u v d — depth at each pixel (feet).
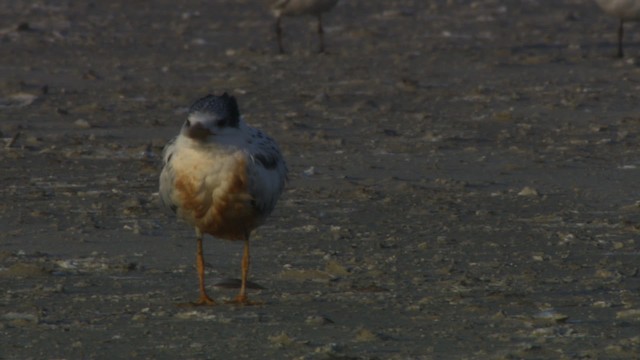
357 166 59.21
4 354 30.14
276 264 40.73
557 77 91.30
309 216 48.19
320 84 88.69
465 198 52.03
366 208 49.83
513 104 78.95
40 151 62.95
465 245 43.39
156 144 64.44
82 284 37.86
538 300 35.32
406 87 86.12
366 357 29.50
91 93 84.74
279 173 35.63
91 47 111.24
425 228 46.26
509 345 30.53
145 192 52.95
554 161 60.18
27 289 37.24
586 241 43.86
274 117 74.18
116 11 142.31
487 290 36.70
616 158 60.90
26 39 116.47
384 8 143.23
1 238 44.55
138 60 102.94
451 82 89.35
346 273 39.29
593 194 52.65
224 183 34.32
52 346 30.81
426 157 61.52
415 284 37.68
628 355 29.32
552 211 49.34
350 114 75.46
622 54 102.94
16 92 83.25
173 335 31.83
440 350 30.14
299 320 33.30
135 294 36.70
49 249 42.93
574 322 32.65
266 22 131.44
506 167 58.75
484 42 113.91
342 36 119.03
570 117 73.92
